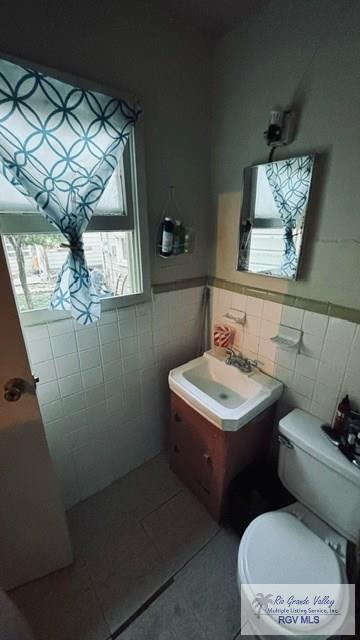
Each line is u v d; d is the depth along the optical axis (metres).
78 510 1.54
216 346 1.74
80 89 0.98
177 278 1.60
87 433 1.49
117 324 1.43
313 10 0.98
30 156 0.95
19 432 1.00
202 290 1.75
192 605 1.15
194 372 1.60
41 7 0.92
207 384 1.63
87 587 1.21
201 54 1.32
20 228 1.07
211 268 1.69
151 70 1.19
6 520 1.07
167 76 1.24
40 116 0.93
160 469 1.78
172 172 1.39
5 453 1.00
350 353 1.15
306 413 1.35
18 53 0.91
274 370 1.47
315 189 1.12
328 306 1.18
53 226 1.13
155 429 1.82
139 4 1.09
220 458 1.33
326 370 1.25
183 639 1.06
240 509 1.34
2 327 0.88
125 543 1.38
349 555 1.05
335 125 1.01
